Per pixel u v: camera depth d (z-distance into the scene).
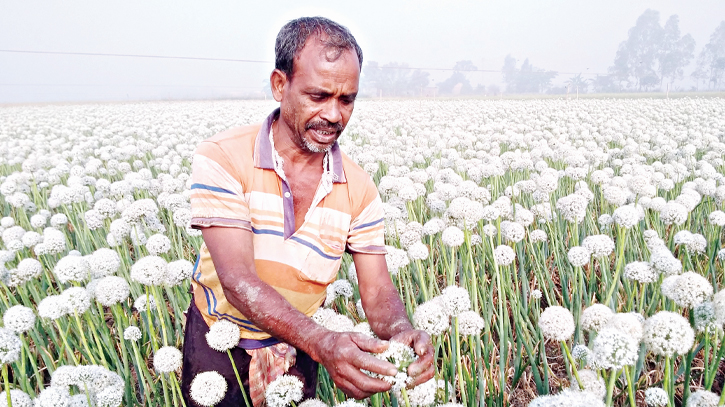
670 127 10.73
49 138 13.14
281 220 1.80
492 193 5.49
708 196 4.80
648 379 2.72
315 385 2.31
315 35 1.51
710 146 8.42
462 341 2.99
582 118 14.98
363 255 2.02
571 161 6.06
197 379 1.89
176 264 2.70
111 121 17.88
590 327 2.01
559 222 4.41
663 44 148.00
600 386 1.92
